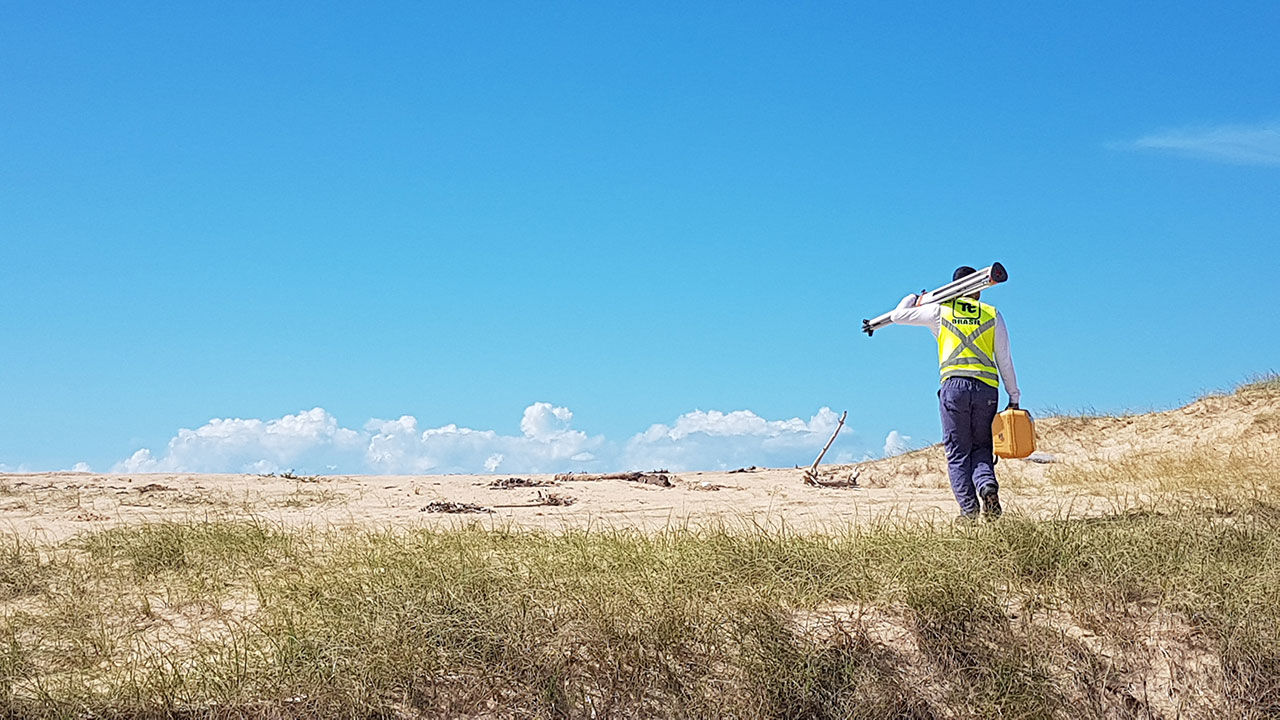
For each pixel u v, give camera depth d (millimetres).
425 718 4406
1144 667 4957
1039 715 4668
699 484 13266
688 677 4672
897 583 5410
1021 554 5824
